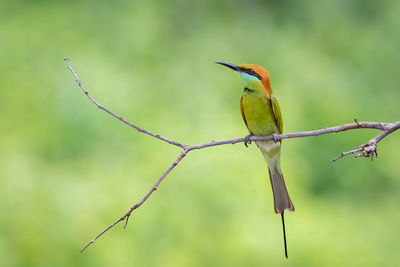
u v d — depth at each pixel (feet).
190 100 42.24
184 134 36.99
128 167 35.37
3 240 31.07
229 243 32.58
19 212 31.96
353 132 44.68
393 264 35.29
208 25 51.80
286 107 43.01
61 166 35.35
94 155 36.22
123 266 31.09
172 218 33.14
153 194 33.94
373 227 38.47
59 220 31.86
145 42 46.68
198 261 32.12
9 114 38.01
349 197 42.91
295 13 54.80
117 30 46.75
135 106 38.78
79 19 46.88
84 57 41.83
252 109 25.09
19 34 44.01
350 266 34.04
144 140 36.99
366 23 55.06
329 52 52.24
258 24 52.16
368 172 43.96
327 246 33.86
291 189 37.37
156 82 43.98
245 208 34.12
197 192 34.19
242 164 36.06
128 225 32.45
